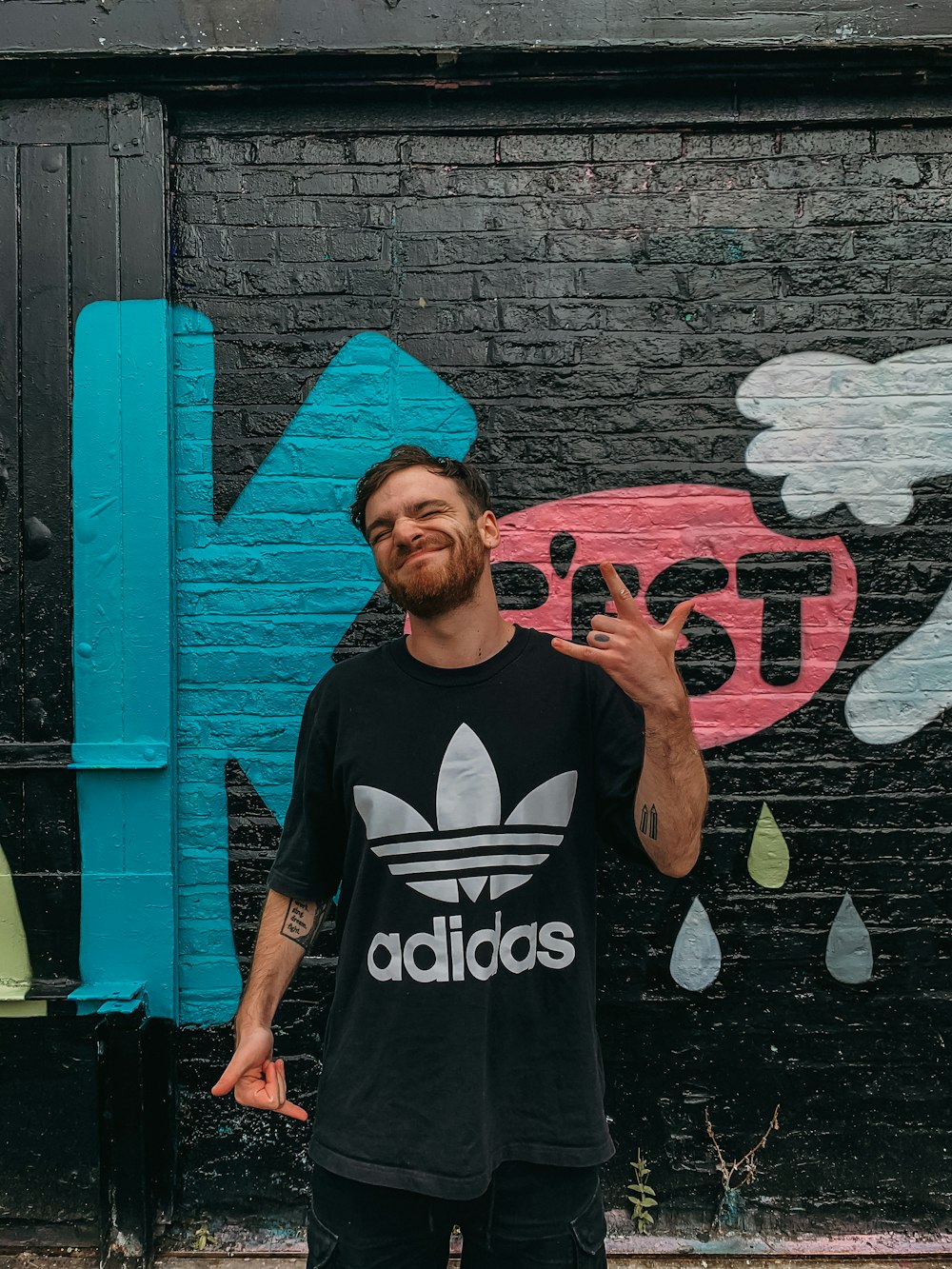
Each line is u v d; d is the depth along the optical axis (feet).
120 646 7.52
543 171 7.75
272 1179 7.52
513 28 7.38
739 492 7.68
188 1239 7.45
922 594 7.64
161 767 7.43
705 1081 7.55
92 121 7.59
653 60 7.41
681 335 7.72
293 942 5.04
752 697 7.65
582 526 7.70
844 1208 7.48
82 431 7.55
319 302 7.74
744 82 7.54
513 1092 4.50
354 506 5.11
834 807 7.61
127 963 7.48
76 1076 7.35
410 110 7.72
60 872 7.49
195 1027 7.59
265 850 7.64
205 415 7.72
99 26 7.38
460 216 7.75
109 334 7.57
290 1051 7.53
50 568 7.57
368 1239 4.42
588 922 4.74
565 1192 4.47
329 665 7.68
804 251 7.71
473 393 7.72
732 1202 7.50
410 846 4.59
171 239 7.71
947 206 7.68
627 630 4.14
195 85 7.54
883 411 7.66
